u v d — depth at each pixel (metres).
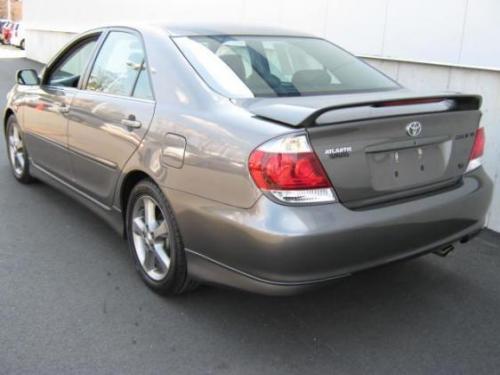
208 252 2.94
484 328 3.23
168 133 3.18
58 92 4.56
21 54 24.11
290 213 2.61
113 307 3.34
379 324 3.25
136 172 3.50
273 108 2.84
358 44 6.05
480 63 4.78
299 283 2.66
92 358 2.85
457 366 2.88
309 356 2.93
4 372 2.72
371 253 2.79
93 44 4.39
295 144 2.62
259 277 2.71
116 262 3.95
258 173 2.65
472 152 3.33
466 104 3.23
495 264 4.08
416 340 3.10
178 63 3.39
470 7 4.83
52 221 4.69
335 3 6.30
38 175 5.21
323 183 2.67
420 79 5.34
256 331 3.14
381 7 5.72
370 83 3.64
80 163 4.21
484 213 3.36
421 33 5.31
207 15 9.08
